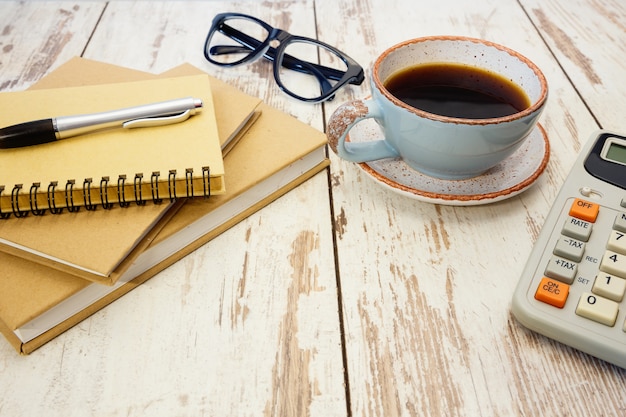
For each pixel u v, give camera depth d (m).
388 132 0.51
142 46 0.79
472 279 0.48
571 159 0.60
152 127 0.52
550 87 0.72
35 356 0.42
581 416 0.39
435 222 0.53
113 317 0.45
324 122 0.65
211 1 0.91
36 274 0.44
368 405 0.40
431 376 0.42
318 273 0.48
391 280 0.48
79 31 0.83
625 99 0.70
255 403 0.40
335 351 0.43
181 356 0.43
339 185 0.57
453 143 0.48
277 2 0.91
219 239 0.51
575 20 0.88
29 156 0.48
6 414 0.39
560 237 0.45
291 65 0.74
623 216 0.46
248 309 0.46
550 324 0.41
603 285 0.41
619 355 0.40
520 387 0.41
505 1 0.92
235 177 0.52
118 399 0.40
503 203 0.55
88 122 0.50
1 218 0.46
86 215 0.47
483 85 0.56
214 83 0.63
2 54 0.77
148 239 0.46
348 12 0.88
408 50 0.56
